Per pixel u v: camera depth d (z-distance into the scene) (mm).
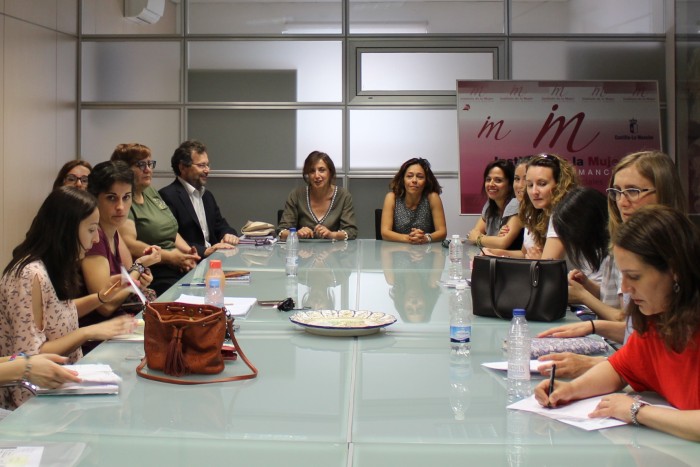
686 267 1468
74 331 2369
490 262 2656
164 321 1909
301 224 5805
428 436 1487
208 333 1903
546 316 2576
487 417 1604
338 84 7383
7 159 6211
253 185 7457
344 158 7391
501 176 5141
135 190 4578
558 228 2809
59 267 2447
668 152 7199
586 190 2789
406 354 2154
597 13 7293
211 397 1733
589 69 7312
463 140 7047
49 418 1580
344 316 2520
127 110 7410
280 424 1552
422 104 7344
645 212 1523
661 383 1655
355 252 4797
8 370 1734
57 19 6965
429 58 7359
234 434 1491
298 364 2033
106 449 1404
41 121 6742
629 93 7078
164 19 7371
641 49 7285
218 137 7426
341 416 1606
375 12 7355
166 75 7398
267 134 7402
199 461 1349
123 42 7375
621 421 1563
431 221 5676
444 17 7336
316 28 7371
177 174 5355
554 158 3398
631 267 1513
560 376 1895
